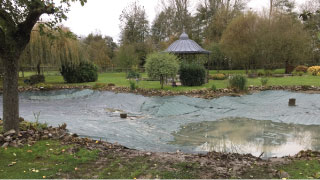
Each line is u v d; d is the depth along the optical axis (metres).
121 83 19.89
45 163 4.36
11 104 5.78
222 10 39.31
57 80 23.86
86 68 21.64
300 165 4.38
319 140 6.85
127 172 4.07
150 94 14.34
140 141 6.56
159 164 4.43
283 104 11.55
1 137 5.35
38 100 14.62
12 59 5.62
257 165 4.41
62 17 6.01
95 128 7.88
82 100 14.37
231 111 10.67
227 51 28.62
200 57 24.02
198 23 45.19
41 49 18.80
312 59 31.42
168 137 7.11
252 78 22.00
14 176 3.79
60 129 7.09
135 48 38.28
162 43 41.03
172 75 15.82
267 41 26.97
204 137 7.18
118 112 11.10
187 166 4.30
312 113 9.73
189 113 10.55
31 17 5.53
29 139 5.59
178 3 42.78
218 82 19.19
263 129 8.02
